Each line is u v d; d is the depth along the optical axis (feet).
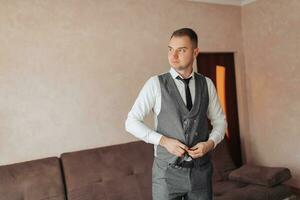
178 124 4.44
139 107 4.59
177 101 4.50
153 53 9.80
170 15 10.16
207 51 11.09
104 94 8.98
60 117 8.36
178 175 4.55
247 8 11.69
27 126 7.93
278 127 10.96
